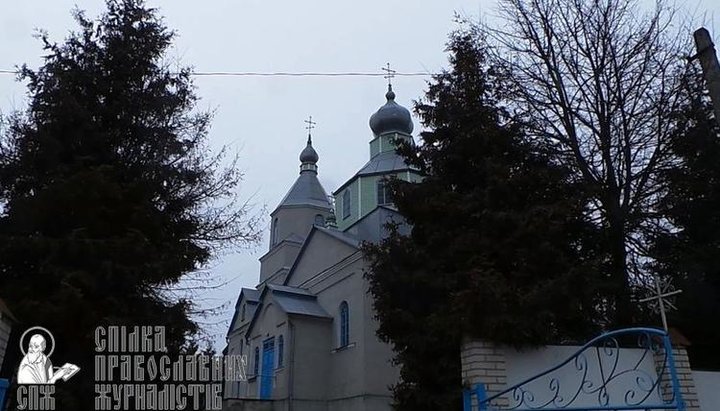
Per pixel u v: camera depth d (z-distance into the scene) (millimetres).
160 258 8844
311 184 38969
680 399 5895
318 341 23250
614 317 10125
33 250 8086
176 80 10594
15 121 9289
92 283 8094
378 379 20406
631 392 7043
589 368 7410
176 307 9117
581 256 10125
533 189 9969
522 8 12375
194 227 10047
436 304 9656
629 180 11078
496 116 11117
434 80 11477
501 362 7395
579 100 11641
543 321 7930
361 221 25297
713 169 10758
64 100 8906
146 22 10492
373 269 10625
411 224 10805
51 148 8867
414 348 9656
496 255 9523
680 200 10914
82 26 10086
